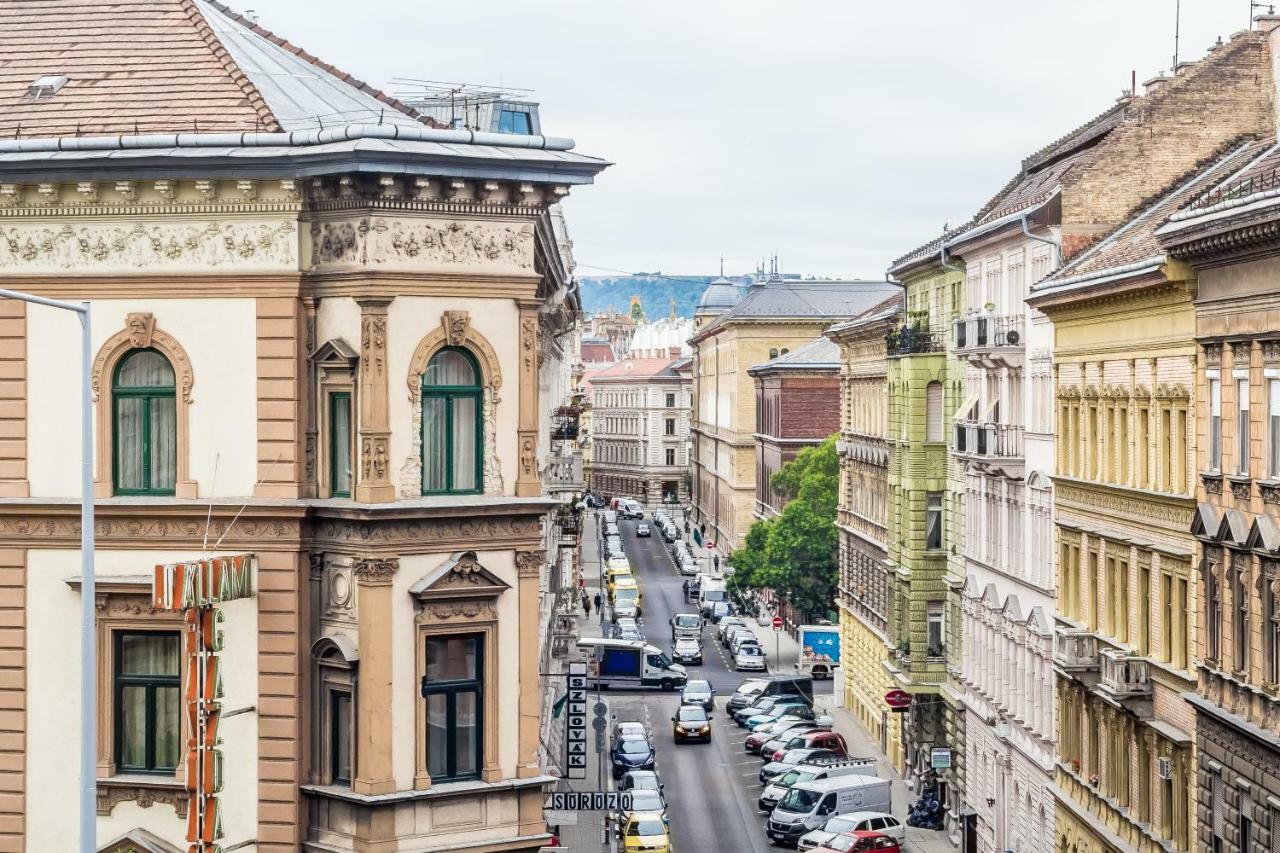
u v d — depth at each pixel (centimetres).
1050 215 8181
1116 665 6869
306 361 4634
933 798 10312
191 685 4512
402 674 4584
